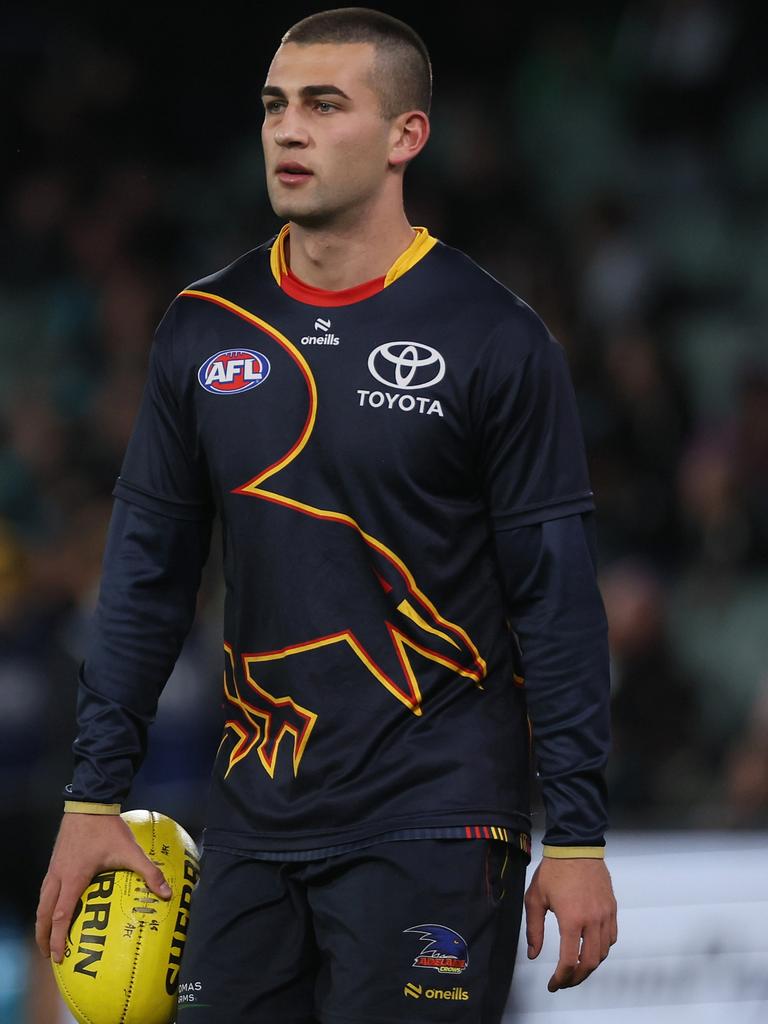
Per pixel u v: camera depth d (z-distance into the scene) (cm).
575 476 973
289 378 963
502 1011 991
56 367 3469
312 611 957
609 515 2948
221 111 4003
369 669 953
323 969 970
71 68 3934
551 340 976
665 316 3525
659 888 1692
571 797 965
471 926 946
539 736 977
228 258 3681
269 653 971
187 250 3759
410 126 978
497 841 959
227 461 972
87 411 3288
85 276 3647
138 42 4003
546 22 4091
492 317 962
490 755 967
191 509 1015
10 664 2219
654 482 2991
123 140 3909
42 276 3675
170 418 999
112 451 3116
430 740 955
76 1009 1019
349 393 952
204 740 2167
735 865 1720
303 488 958
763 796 2083
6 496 3009
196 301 1004
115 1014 1007
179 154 3959
